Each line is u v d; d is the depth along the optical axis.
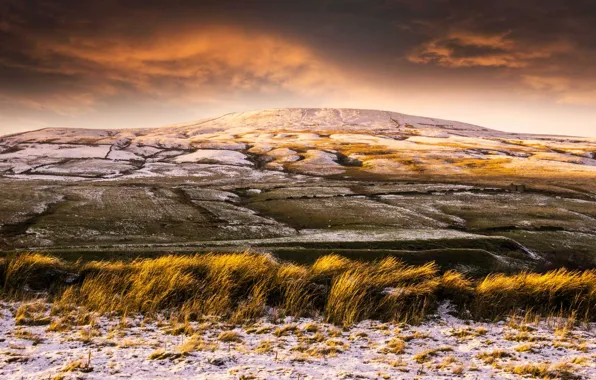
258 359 7.21
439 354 7.78
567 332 9.15
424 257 38.44
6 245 42.47
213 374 6.43
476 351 8.03
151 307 9.95
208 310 10.01
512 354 7.80
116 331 8.64
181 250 35.78
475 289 11.37
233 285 11.00
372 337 8.79
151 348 7.65
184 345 7.66
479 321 10.04
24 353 7.18
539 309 10.70
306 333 8.96
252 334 8.78
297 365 6.97
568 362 7.32
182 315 9.72
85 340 7.96
